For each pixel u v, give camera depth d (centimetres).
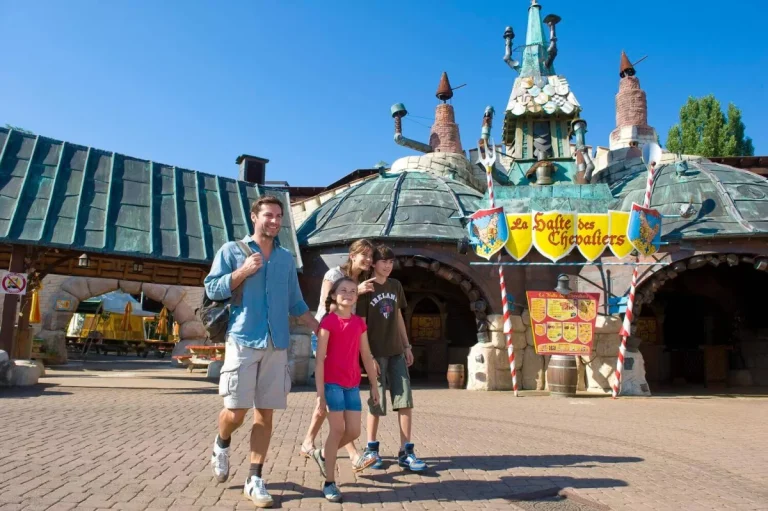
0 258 1767
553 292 1672
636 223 1636
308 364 1742
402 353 652
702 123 4781
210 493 493
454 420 1060
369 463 599
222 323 488
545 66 2650
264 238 516
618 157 2662
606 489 561
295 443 756
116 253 1438
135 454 640
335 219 1945
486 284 1819
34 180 1482
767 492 579
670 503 520
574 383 1605
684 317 2480
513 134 2702
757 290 2264
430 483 567
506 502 507
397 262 1784
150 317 4316
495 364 1784
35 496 455
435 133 2889
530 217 1711
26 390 1271
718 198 1812
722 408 1362
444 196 1969
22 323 1738
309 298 1842
